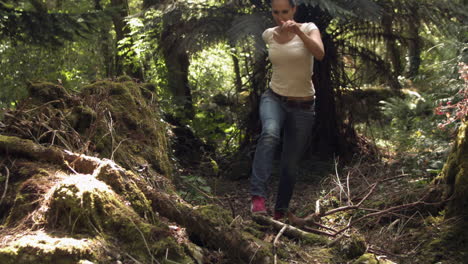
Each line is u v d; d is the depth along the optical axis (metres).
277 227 3.35
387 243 3.30
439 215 3.49
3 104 8.76
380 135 8.21
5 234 2.32
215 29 6.36
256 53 5.86
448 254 3.11
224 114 8.35
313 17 6.55
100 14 6.68
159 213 2.78
